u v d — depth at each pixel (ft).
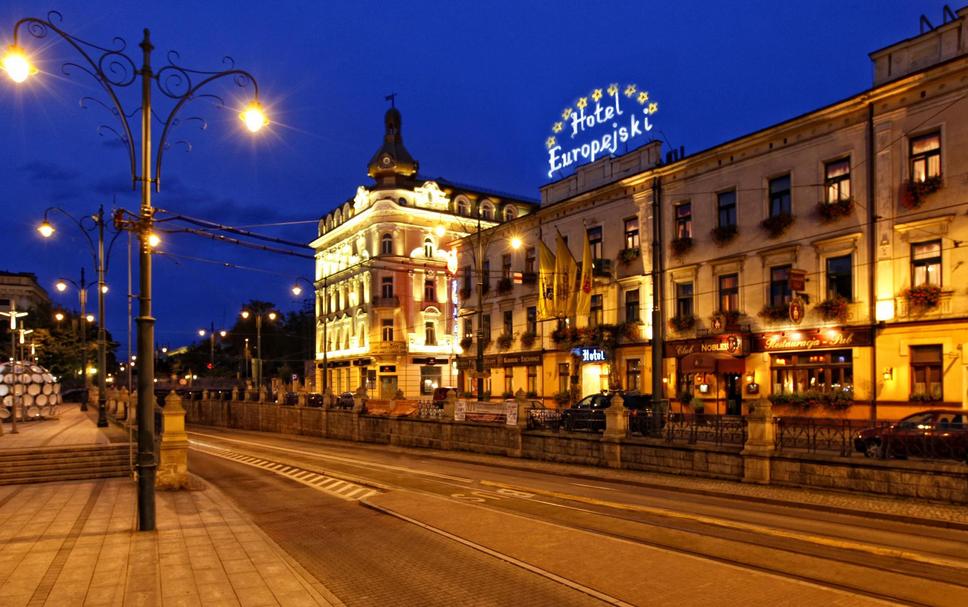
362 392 123.24
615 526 39.55
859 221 80.84
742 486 55.11
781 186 90.53
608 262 114.32
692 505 47.16
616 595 26.37
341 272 210.18
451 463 80.69
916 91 75.56
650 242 107.55
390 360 186.60
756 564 30.32
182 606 25.21
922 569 29.37
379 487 58.39
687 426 64.39
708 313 98.68
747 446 57.16
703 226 100.01
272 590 27.27
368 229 194.39
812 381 85.46
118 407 128.67
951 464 44.98
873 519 42.22
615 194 115.03
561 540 35.96
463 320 156.46
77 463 67.87
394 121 201.67
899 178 77.00
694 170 101.71
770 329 89.51
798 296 84.94
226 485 62.90
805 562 30.63
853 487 49.73
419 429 101.40
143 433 39.22
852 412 79.41
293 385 201.26
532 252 136.15
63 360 196.85
